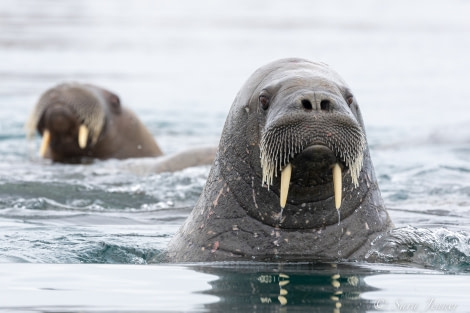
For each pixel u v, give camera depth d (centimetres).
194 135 7006
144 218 3703
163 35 14162
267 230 2617
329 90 2491
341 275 2372
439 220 3494
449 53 12512
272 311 1939
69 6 19888
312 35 14225
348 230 2634
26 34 13388
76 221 3578
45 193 4275
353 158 2400
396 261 2605
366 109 8288
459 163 5409
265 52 11850
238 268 2475
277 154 2391
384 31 15188
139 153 5866
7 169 5088
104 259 2727
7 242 2966
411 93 9262
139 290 2184
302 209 2594
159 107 8194
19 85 9081
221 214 2681
